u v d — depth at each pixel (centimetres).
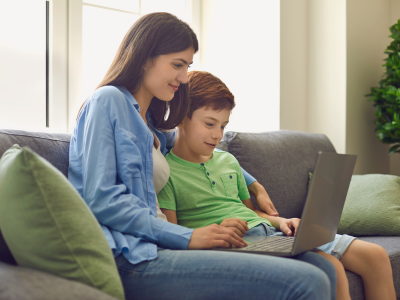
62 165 106
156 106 125
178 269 76
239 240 90
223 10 243
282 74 223
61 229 64
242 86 237
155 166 111
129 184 90
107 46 197
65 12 177
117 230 86
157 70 108
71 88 179
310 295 68
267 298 71
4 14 161
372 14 249
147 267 78
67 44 178
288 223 124
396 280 127
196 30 248
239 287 72
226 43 242
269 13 223
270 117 225
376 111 232
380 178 171
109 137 90
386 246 136
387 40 264
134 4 208
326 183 85
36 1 169
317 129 242
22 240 64
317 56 242
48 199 63
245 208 128
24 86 167
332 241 109
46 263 65
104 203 84
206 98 123
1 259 77
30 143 103
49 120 175
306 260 90
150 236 85
